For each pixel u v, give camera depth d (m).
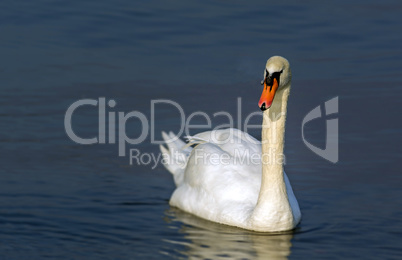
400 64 20.94
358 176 15.01
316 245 12.14
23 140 16.39
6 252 11.66
